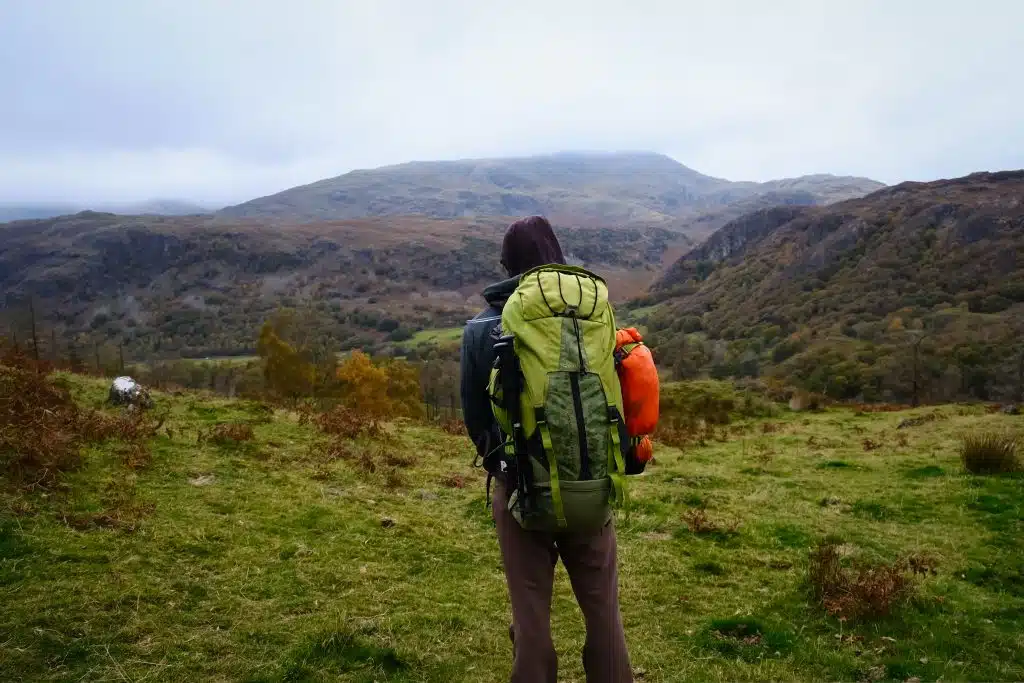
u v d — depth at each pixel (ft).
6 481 17.25
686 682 12.44
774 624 15.05
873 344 269.85
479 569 17.67
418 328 603.67
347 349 488.85
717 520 23.98
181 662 11.48
